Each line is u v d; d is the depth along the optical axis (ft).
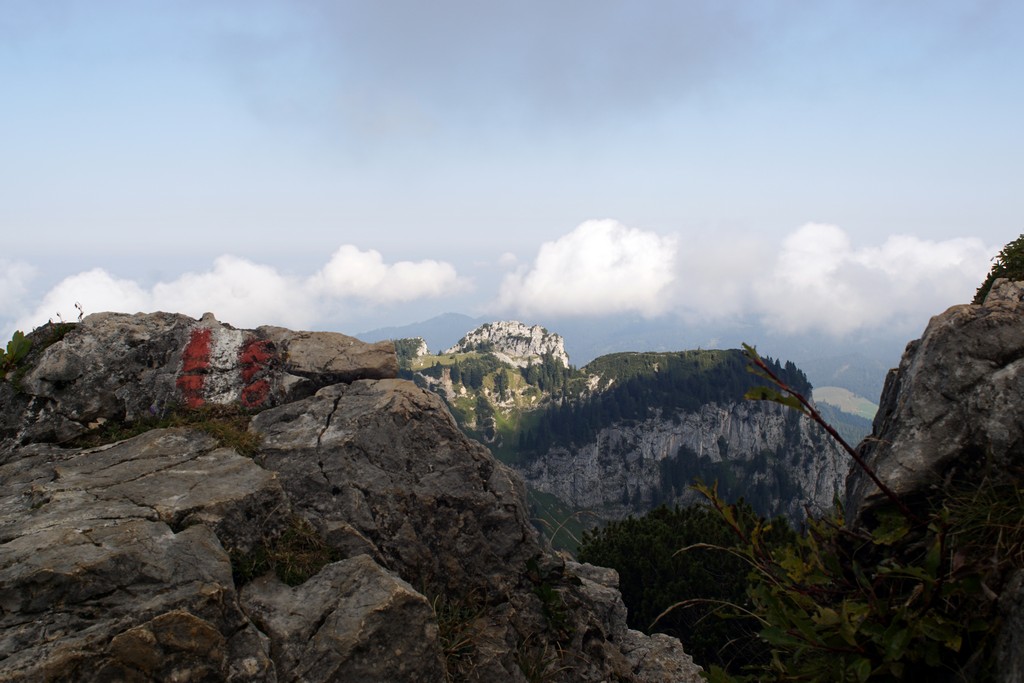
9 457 24.43
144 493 20.13
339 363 29.58
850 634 15.79
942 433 20.25
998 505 16.62
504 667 23.02
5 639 14.58
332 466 23.99
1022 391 19.15
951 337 21.16
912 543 19.01
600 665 27.68
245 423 26.53
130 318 28.89
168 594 16.20
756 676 17.72
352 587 18.90
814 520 20.18
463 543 25.55
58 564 15.85
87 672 14.26
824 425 15.92
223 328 29.73
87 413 26.08
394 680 17.75
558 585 28.22
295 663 17.02
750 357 15.78
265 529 20.53
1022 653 13.67
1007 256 27.89
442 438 27.50
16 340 28.12
